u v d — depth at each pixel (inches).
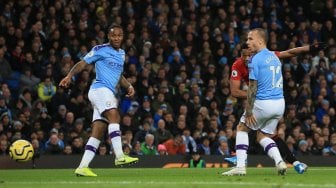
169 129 1032.2
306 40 1302.9
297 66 1229.7
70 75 550.3
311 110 1163.3
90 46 1112.2
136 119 1018.1
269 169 717.9
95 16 1160.2
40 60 1078.4
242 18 1286.9
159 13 1218.6
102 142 953.5
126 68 1090.1
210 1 1289.4
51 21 1110.4
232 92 568.7
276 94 520.7
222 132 1032.2
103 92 548.4
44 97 1029.8
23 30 1090.1
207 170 716.7
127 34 1141.7
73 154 935.0
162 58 1147.3
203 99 1107.9
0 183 467.2
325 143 1101.7
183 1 1266.0
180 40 1197.7
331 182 444.5
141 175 577.9
